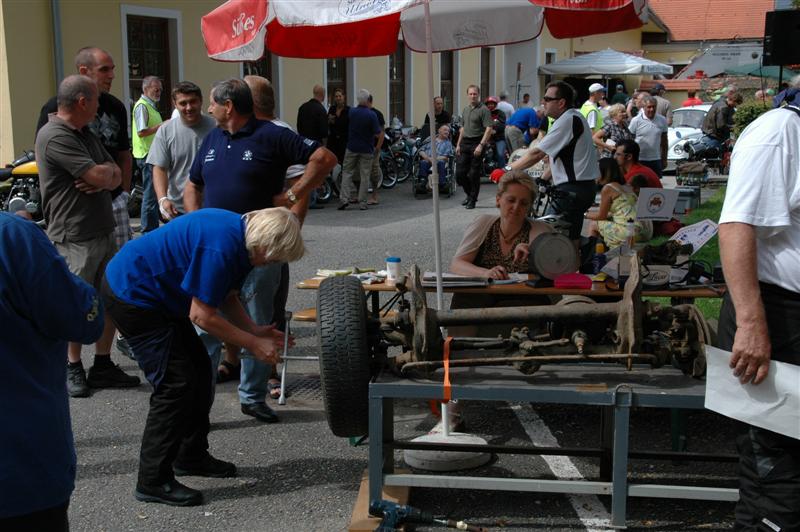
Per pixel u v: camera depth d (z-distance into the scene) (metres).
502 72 27.77
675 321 3.85
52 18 12.35
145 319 3.97
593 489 3.75
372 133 14.59
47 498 2.46
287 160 5.00
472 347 3.92
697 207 13.66
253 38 4.71
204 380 4.21
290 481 4.39
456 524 3.74
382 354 4.01
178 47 14.85
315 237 11.73
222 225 3.83
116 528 3.91
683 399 3.58
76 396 5.58
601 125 16.67
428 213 14.35
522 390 3.66
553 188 7.81
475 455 4.43
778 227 2.87
